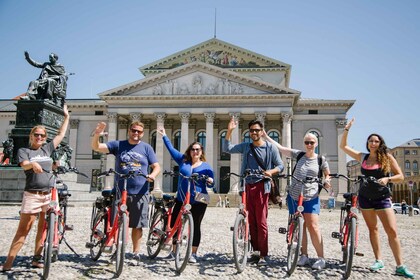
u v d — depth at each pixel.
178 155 9.16
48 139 23.48
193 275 7.27
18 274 6.88
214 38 67.38
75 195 33.78
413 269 8.46
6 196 23.48
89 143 67.06
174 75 59.28
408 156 118.75
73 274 7.02
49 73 25.31
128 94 59.56
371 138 8.41
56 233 7.54
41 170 6.93
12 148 23.56
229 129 9.02
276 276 7.38
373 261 9.22
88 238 11.93
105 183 58.75
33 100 23.41
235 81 58.09
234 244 7.49
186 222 7.64
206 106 58.19
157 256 9.10
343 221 8.94
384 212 8.02
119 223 7.23
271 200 8.79
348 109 63.88
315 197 8.33
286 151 8.91
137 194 7.96
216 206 51.00
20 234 7.21
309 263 8.48
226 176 8.34
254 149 8.73
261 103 57.44
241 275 7.39
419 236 16.30
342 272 7.82
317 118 63.81
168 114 58.91
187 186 8.48
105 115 67.62
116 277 6.92
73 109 68.00
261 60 67.12
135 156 8.09
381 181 7.96
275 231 16.94
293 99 57.34
